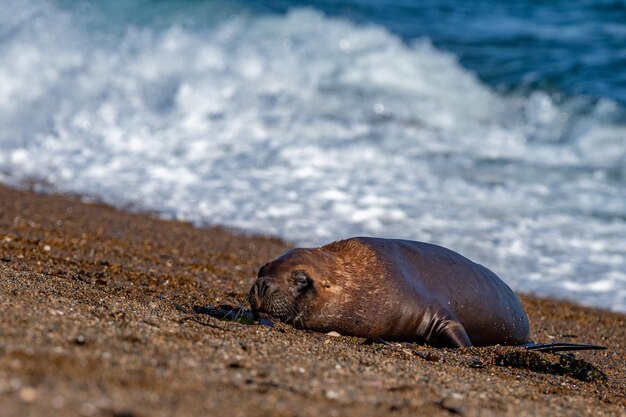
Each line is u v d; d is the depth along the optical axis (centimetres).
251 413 1388
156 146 5600
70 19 7362
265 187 4912
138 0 8069
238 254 3825
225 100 6369
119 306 2219
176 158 5394
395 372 1911
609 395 2123
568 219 4584
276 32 7569
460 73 7162
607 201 4878
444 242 4191
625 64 7488
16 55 6556
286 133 5869
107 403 1288
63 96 6278
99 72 6594
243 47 7175
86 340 1683
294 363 1833
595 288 3744
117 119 6053
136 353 1655
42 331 1692
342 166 5303
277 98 6494
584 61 7588
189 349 1784
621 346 3025
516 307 2892
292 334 2352
